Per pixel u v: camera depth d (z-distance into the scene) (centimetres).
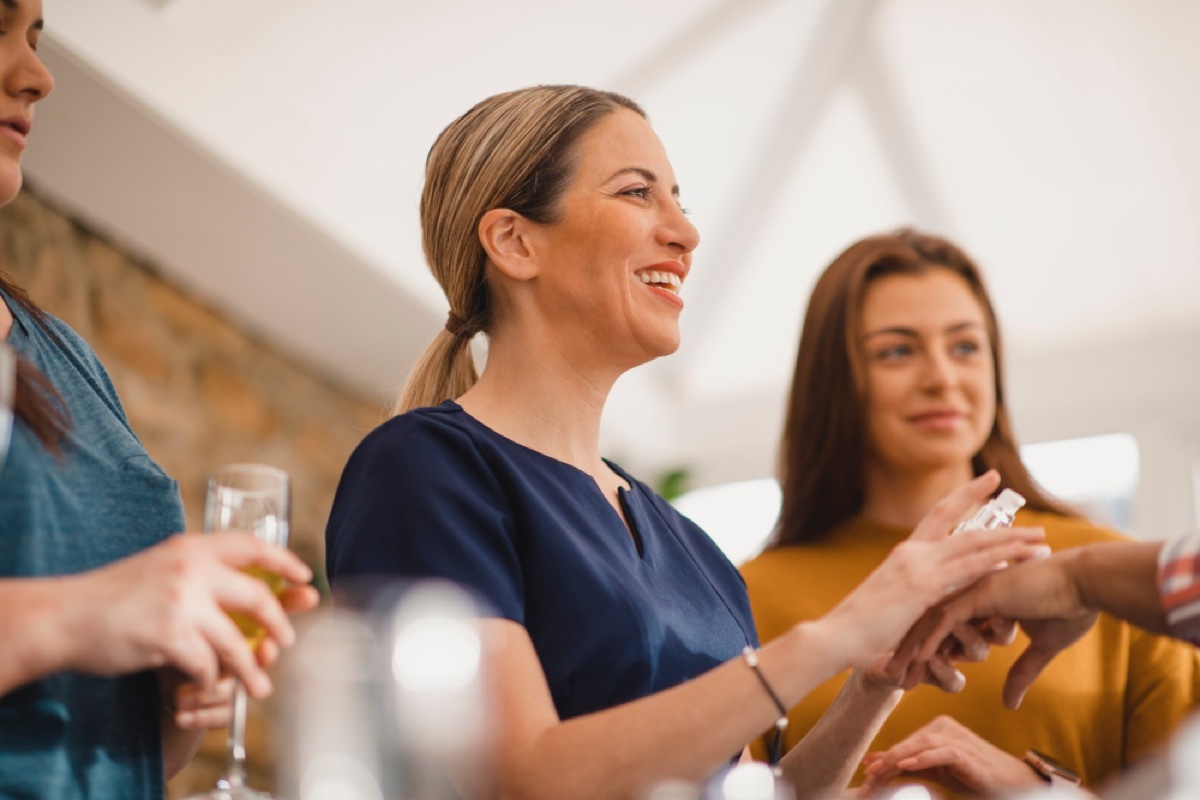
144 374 518
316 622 106
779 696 142
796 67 529
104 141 479
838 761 176
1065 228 547
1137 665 229
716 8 496
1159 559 151
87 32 448
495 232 188
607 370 187
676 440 652
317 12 472
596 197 187
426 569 156
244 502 130
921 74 521
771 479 635
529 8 476
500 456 169
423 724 105
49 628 110
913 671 169
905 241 277
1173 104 501
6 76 140
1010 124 525
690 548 190
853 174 556
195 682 115
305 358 588
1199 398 550
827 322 269
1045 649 164
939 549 153
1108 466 566
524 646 153
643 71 511
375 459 168
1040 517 259
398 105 508
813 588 254
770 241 586
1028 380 581
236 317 562
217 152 482
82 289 503
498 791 144
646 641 161
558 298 185
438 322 558
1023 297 568
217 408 543
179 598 112
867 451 264
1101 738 226
